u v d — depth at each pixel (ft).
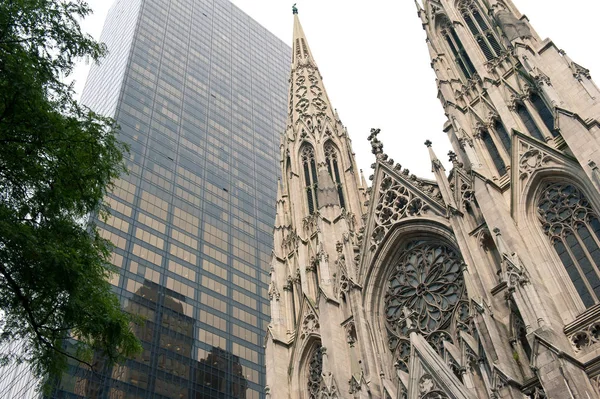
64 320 67.10
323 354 143.02
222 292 312.71
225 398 271.69
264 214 388.78
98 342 73.36
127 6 458.50
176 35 445.78
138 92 366.43
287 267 188.85
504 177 133.69
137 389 237.66
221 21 514.27
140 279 275.18
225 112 429.79
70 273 64.44
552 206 120.47
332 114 231.50
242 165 404.77
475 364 113.39
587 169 111.86
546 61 140.36
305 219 192.54
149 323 264.31
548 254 115.03
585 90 126.93
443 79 167.84
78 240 73.26
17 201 66.90
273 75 521.65
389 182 163.12
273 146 450.30
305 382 156.97
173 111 382.22
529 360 105.50
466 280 122.21
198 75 432.66
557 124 122.93
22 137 66.23
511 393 99.19
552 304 107.04
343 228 170.19
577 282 109.91
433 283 138.92
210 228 338.75
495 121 147.64
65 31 73.97
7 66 63.52
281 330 171.22
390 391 124.47
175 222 318.24
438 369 115.03
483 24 173.27
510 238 116.57
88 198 74.54
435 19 188.65
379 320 145.28
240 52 505.25
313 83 245.86
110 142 80.79
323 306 152.76
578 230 114.52
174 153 355.97
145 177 322.55
